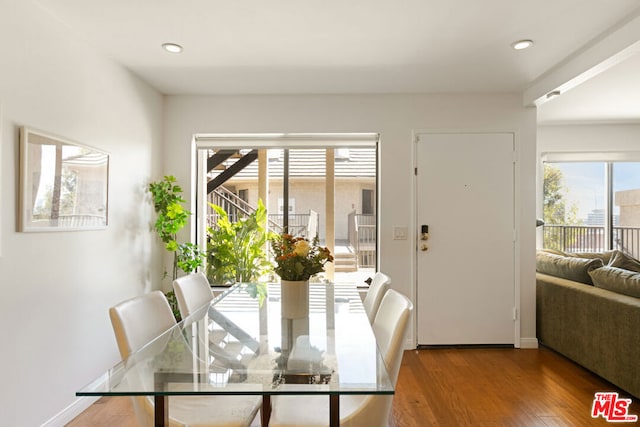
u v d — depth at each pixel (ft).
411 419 7.29
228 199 12.94
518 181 11.44
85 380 7.85
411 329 11.41
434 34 7.84
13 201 6.11
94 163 8.16
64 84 7.31
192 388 3.89
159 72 9.84
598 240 15.85
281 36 7.93
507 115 11.48
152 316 5.80
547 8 6.82
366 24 7.43
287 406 5.12
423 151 11.52
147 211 10.64
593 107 13.12
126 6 6.70
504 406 7.77
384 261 11.53
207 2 6.62
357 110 11.60
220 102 11.65
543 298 11.18
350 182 12.87
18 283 6.18
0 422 5.82
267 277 12.51
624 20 7.22
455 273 11.46
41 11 6.70
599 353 8.79
